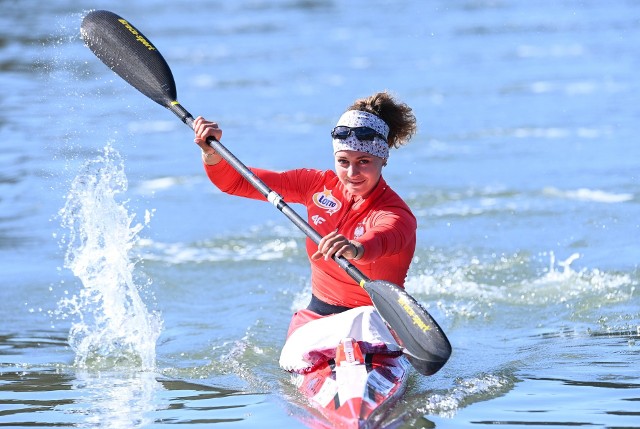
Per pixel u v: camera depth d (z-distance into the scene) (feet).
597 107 163.84
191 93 187.11
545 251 94.53
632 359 65.46
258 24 274.36
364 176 58.85
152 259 96.48
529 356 67.15
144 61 71.36
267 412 55.72
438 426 52.47
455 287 86.07
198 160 138.62
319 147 141.28
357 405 53.36
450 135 149.48
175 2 315.99
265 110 170.60
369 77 199.41
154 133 155.43
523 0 311.68
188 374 65.26
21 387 62.64
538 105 167.94
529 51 224.74
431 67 208.64
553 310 79.46
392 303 55.36
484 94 179.52
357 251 54.13
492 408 55.57
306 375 60.70
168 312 81.61
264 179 62.64
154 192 120.98
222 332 75.61
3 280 90.12
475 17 280.72
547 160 131.13
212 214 112.98
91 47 73.67
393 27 266.77
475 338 73.10
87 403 58.75
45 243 102.17
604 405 55.77
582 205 108.99
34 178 126.62
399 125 61.62
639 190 114.11
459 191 117.91
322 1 318.24
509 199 113.39
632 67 198.90
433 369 53.67
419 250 96.48
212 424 53.93
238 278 90.84
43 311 81.76
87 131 154.51
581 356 66.69
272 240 102.78
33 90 184.44
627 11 280.10
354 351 57.41
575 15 277.44
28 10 290.56
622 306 79.10
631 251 92.84
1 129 154.20
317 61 219.00
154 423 54.49
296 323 63.05
